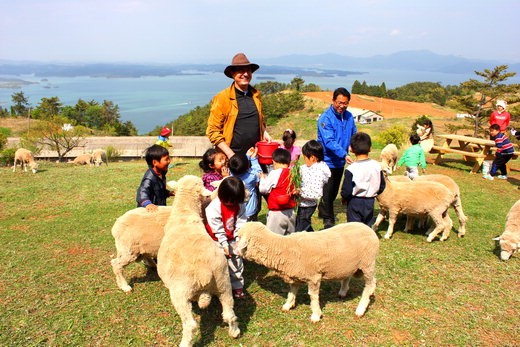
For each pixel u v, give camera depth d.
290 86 129.75
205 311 4.68
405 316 4.55
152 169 5.41
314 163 5.56
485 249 6.43
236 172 5.11
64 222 8.17
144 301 4.90
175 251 3.83
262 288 5.26
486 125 38.66
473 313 4.58
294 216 5.30
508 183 10.91
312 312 4.41
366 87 129.88
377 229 7.41
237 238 4.30
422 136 13.49
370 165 5.37
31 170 16.53
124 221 4.82
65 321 4.47
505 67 34.22
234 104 5.69
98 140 39.91
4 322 4.44
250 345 4.05
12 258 6.25
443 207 6.39
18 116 88.88
